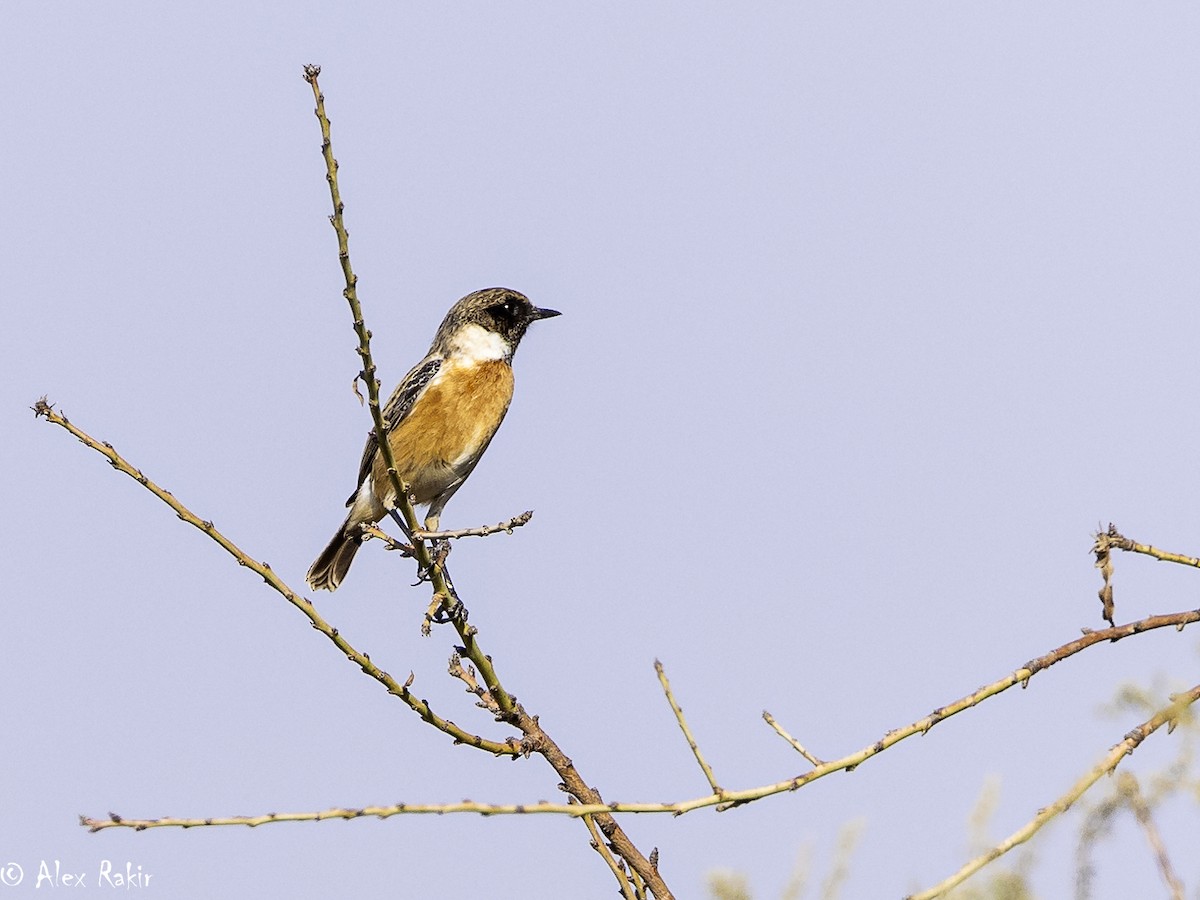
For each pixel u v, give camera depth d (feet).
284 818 22.63
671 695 28.81
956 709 24.50
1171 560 28.37
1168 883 18.78
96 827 22.80
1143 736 20.77
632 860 30.19
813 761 26.73
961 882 19.44
